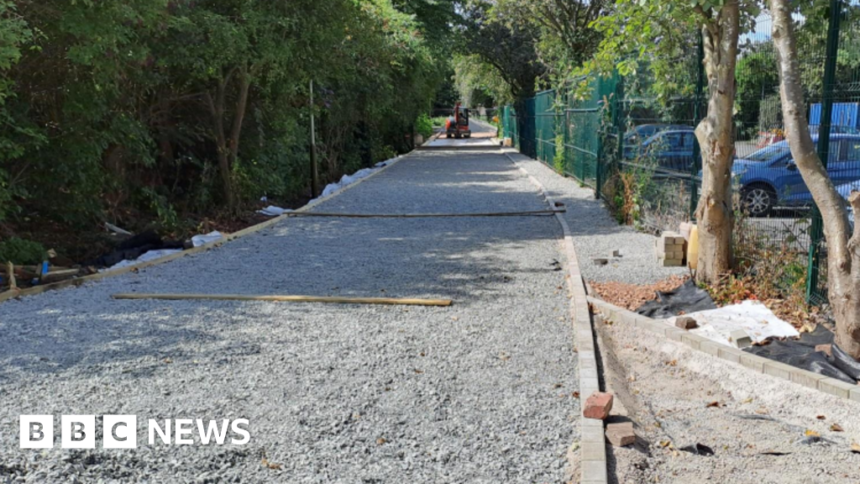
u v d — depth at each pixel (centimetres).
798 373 509
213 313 705
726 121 725
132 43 1022
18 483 375
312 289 816
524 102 3569
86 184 1076
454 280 855
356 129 2870
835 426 464
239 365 557
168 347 600
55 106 1059
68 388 509
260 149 1620
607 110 1416
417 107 3806
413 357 578
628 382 557
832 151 606
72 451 409
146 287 825
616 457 410
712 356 573
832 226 539
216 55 1202
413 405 482
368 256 1022
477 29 3712
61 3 886
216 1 1233
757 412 499
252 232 1265
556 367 556
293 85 1466
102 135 1068
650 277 830
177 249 1084
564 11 2925
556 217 1353
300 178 2067
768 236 753
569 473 391
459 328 657
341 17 1416
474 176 2341
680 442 447
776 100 737
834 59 599
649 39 824
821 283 643
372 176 2383
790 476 402
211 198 1478
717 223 750
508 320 682
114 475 387
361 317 695
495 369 551
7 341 616
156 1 948
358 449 420
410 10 2958
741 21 758
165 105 1376
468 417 463
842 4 589
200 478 384
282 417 461
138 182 1309
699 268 777
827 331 597
